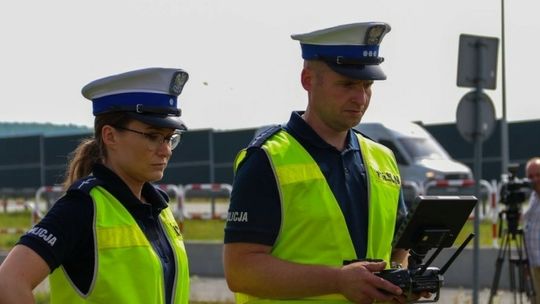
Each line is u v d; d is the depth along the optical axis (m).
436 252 9.37
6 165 84.94
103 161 8.90
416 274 9.14
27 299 8.16
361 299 9.02
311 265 9.21
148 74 8.78
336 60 9.45
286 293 9.23
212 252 33.44
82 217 8.48
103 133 8.87
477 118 21.88
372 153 10.02
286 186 9.40
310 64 9.62
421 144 56.59
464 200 9.20
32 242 8.28
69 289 8.48
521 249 24.02
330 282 9.10
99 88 8.82
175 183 80.25
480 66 21.84
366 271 9.01
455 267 29.22
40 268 8.26
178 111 8.95
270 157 9.45
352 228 9.54
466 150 74.06
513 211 23.50
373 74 9.45
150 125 8.76
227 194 45.94
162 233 9.02
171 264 8.95
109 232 8.54
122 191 8.74
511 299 26.69
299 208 9.41
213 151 79.06
